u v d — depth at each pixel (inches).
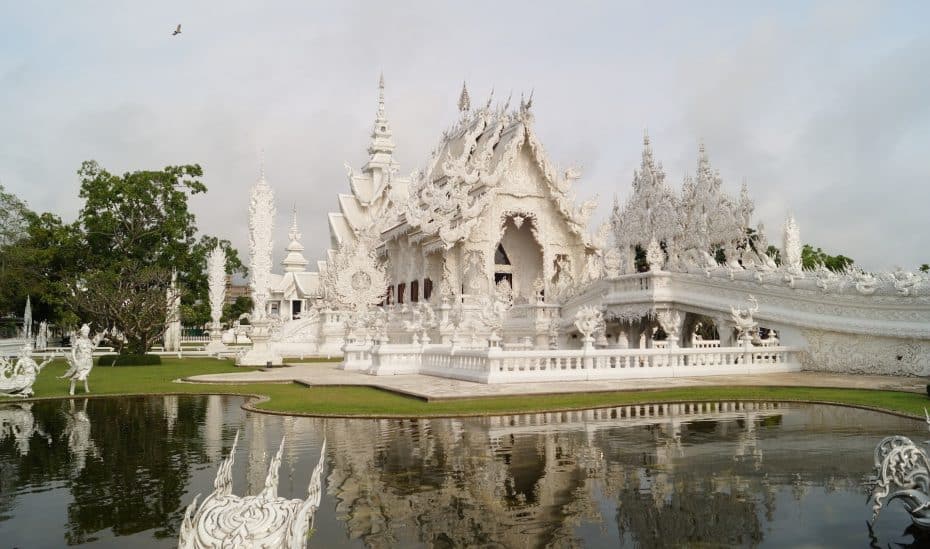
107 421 602.2
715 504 309.6
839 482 348.5
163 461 415.5
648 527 276.4
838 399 688.4
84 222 1940.2
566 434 494.6
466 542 258.2
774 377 946.7
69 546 257.4
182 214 2066.9
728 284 1170.6
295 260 3097.9
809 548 253.1
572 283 1537.9
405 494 327.9
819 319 1045.2
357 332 1744.6
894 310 968.3
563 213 1748.3
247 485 351.3
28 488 347.6
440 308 1520.7
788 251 1664.6
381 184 2829.7
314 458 415.2
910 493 271.6
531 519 287.4
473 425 542.6
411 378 954.1
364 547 252.5
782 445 446.6
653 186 1530.5
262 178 1533.0
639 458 407.5
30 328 1996.8
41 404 757.9
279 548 197.5
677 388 793.6
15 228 2249.0
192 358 1850.4
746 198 1459.2
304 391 836.0
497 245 1744.6
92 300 1676.9
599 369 894.4
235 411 667.4
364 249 1918.1
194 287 2143.2
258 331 1470.2
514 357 860.6
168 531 275.9
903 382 868.6
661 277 1242.6
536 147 1729.8
